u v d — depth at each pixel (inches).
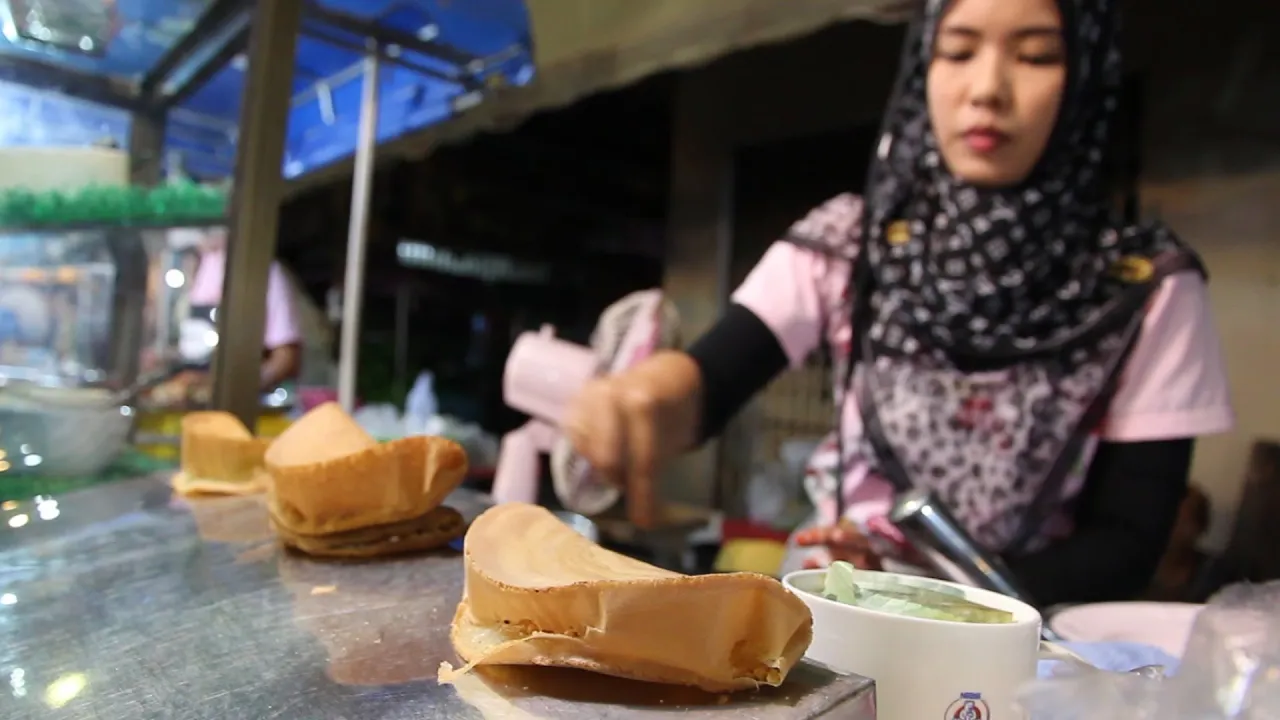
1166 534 27.5
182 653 14.6
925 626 13.0
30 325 33.5
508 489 50.6
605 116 96.7
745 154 80.5
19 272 33.2
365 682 13.4
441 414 91.0
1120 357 28.0
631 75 40.9
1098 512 28.5
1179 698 12.2
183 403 34.0
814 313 34.1
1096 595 26.0
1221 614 13.5
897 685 13.1
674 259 86.5
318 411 24.6
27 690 13.0
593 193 110.3
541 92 45.5
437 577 19.7
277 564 20.3
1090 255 29.3
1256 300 49.6
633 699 12.6
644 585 12.3
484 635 14.4
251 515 24.7
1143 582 26.9
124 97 34.7
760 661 12.7
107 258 34.5
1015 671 13.2
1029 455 28.6
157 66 34.4
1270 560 44.3
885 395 31.0
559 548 16.0
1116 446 28.4
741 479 78.0
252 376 32.3
